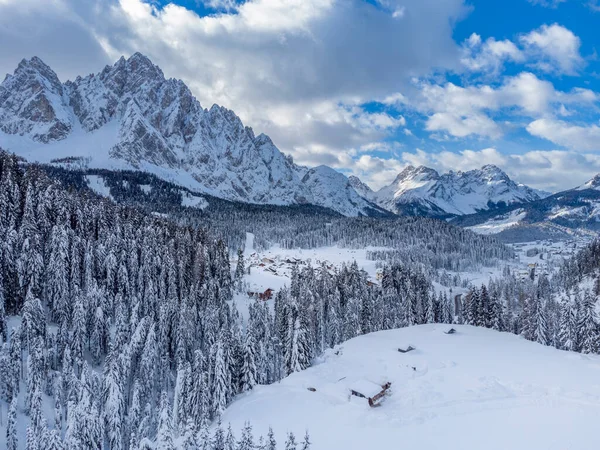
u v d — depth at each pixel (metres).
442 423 48.16
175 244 150.25
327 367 71.44
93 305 94.12
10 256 93.44
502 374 62.19
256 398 62.97
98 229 131.38
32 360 71.38
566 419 46.09
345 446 45.53
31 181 125.81
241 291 169.75
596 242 194.88
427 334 90.25
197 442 39.34
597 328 93.25
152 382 82.00
